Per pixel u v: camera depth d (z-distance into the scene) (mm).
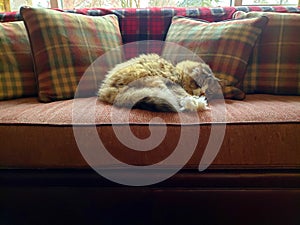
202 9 1384
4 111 903
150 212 895
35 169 857
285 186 857
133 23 1362
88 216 901
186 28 1229
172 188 869
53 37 1095
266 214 886
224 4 1800
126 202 884
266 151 817
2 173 867
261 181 853
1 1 1655
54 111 892
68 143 818
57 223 911
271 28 1182
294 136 808
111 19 1302
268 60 1172
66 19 1141
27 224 916
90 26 1185
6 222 915
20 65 1148
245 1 1745
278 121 815
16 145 830
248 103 993
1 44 1129
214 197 876
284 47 1159
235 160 828
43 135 819
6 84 1115
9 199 889
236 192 868
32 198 886
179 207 887
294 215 884
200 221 903
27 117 852
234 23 1144
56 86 1073
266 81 1173
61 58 1090
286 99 1061
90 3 1808
